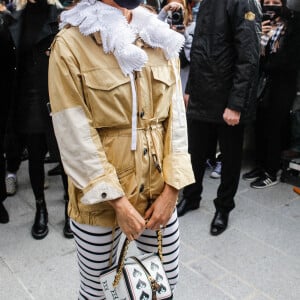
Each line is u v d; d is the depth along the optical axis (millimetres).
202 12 2338
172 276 1402
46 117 2303
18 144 3055
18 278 2117
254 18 2160
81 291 1416
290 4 2889
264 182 3270
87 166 1114
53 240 2477
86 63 1105
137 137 1188
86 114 1126
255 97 2391
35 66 2281
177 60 1294
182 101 1299
